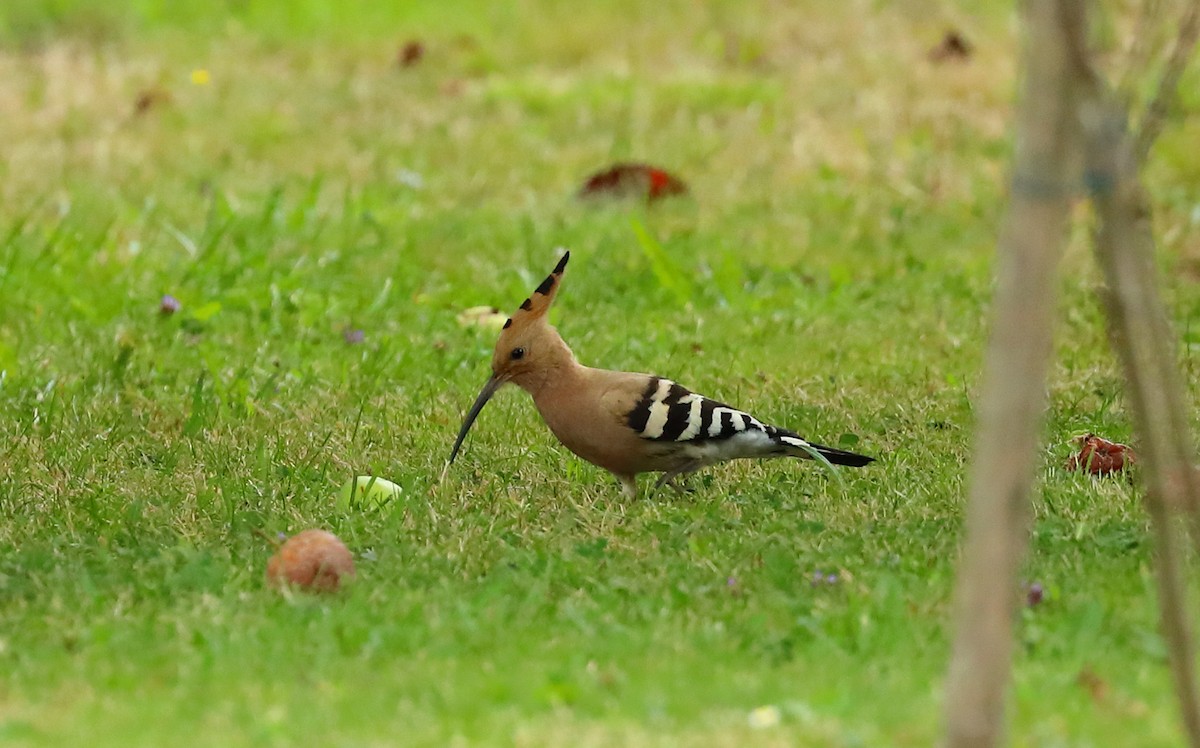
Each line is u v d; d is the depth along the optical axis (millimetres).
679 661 7555
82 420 12164
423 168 20719
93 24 28250
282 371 13586
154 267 16422
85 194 19266
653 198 19219
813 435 12008
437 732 6688
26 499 10391
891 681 7238
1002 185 19750
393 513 9828
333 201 19234
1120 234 6309
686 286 15875
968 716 5625
